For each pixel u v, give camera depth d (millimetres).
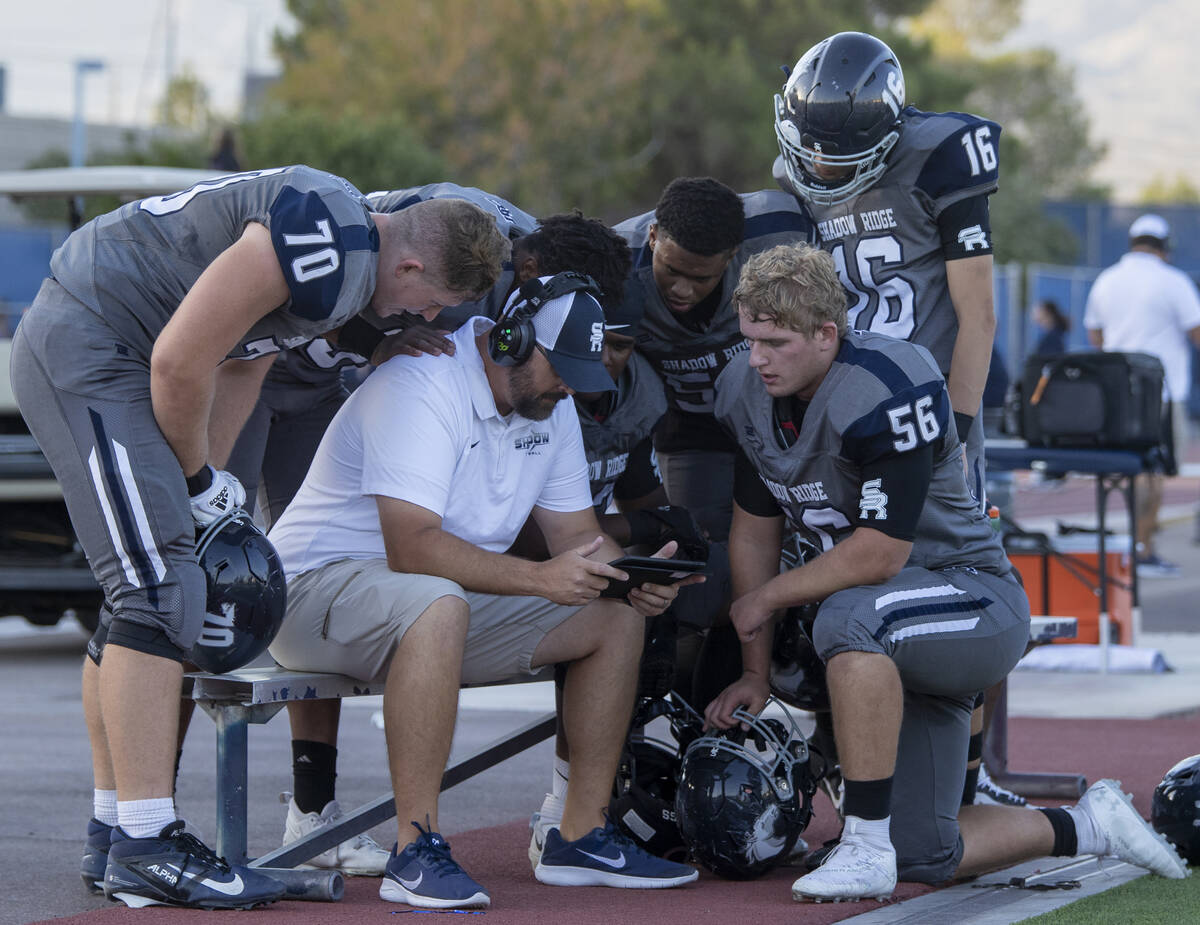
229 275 7617
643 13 85938
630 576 8258
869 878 8156
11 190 18641
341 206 7734
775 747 8820
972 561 8859
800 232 10367
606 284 8734
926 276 10164
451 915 7816
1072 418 17375
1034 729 14469
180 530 7926
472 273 7824
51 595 18062
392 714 8055
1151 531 28562
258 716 8234
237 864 8148
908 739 8609
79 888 8742
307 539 8672
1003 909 8070
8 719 15414
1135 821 8969
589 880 8609
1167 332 24422
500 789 12211
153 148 75688
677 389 10578
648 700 9258
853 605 8375
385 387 8469
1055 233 105500
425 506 8297
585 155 82375
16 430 17359
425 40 80812
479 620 8594
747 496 9125
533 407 8484
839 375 8445
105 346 7945
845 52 9828
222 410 9047
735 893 8484
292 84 84688
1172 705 15758
